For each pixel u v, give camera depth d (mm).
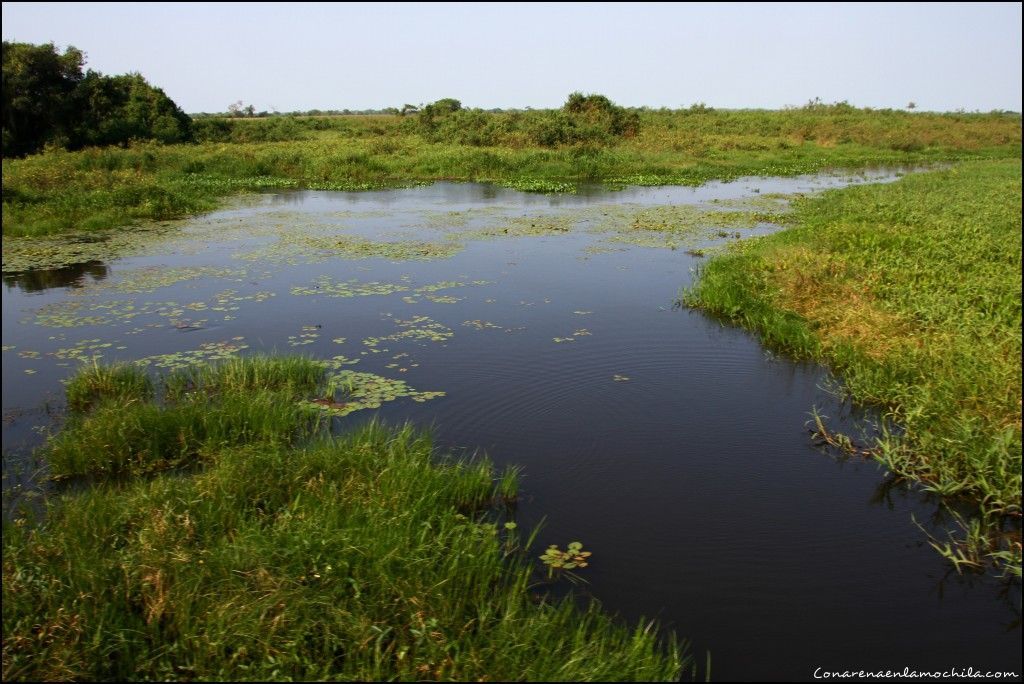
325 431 5270
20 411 5609
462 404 5820
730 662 3203
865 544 4086
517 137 30594
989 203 14766
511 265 10961
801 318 7758
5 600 3260
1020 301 7469
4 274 10211
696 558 3924
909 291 8031
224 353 6871
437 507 4152
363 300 8898
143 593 3371
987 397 5336
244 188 21516
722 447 5180
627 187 22484
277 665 3025
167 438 5000
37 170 17969
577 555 3918
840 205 15516
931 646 3322
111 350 6973
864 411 5805
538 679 3006
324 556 3498
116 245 12430
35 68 26938
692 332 7699
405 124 37438
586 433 5359
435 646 3119
